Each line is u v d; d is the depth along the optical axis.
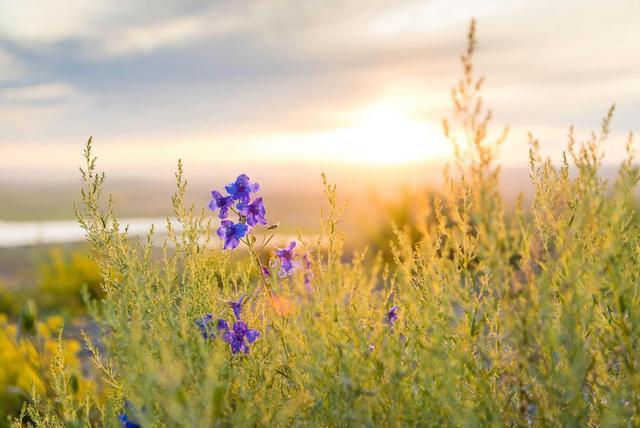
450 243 2.38
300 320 2.55
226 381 2.34
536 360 2.16
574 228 2.28
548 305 2.12
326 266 2.69
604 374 2.20
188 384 2.26
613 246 2.15
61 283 9.19
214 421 2.01
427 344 2.41
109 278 2.80
